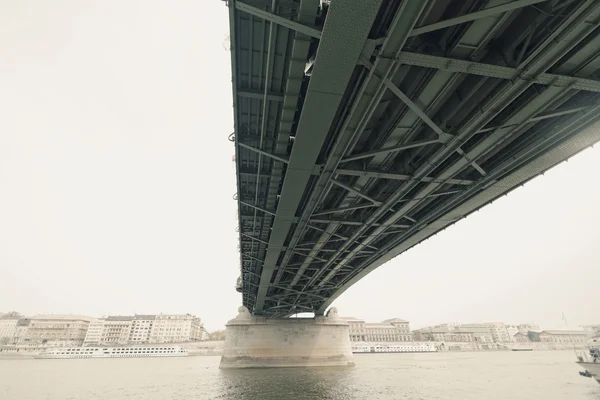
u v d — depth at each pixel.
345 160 15.18
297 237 24.78
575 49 10.48
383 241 29.91
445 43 10.77
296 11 9.61
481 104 12.62
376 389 30.98
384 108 14.14
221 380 38.88
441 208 21.11
